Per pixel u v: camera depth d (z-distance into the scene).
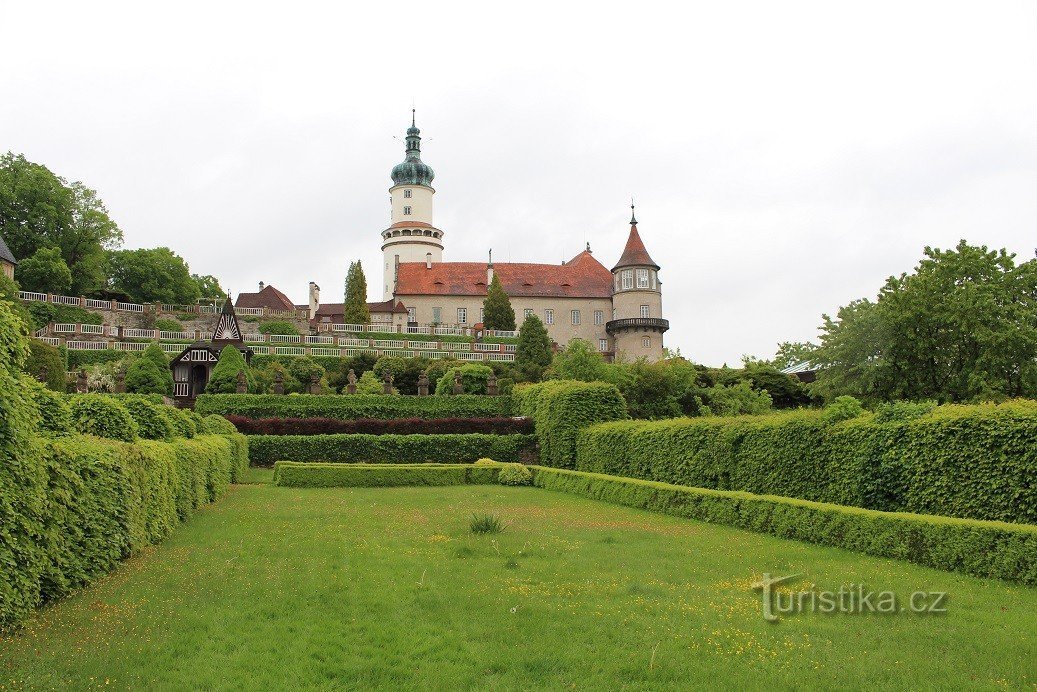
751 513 17.08
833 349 34.41
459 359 76.81
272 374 57.78
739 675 7.31
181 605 9.62
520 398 43.78
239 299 111.25
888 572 11.97
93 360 67.44
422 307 101.50
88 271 87.69
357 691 6.86
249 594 10.23
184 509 17.47
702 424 23.62
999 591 10.63
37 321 74.25
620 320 98.19
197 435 24.25
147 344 70.69
